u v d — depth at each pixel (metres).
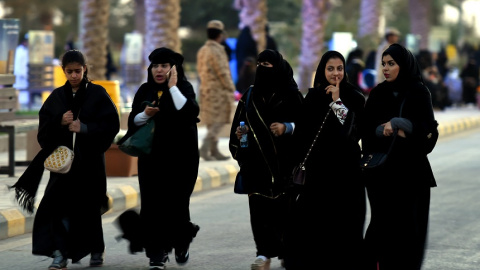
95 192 17.73
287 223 16.55
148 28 47.81
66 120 17.42
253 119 17.25
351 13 138.00
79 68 17.69
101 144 17.72
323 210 16.30
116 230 22.58
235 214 25.08
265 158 17.16
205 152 33.19
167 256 18.12
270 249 17.30
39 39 47.41
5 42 29.59
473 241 21.31
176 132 17.80
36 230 17.50
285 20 126.06
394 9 146.25
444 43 110.12
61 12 126.94
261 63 17.19
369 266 16.33
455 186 30.45
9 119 28.94
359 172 16.34
